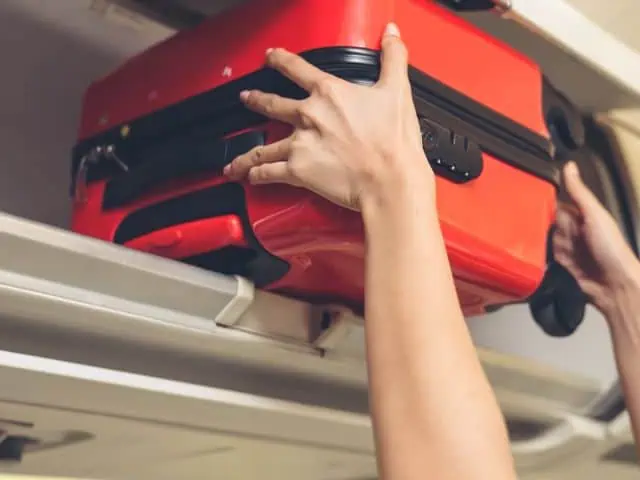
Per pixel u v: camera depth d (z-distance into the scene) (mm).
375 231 753
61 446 1191
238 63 903
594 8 1347
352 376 1095
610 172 1506
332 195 780
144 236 945
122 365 943
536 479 1738
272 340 969
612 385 1496
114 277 828
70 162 1300
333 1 841
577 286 1202
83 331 872
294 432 1159
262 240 845
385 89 796
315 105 794
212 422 1071
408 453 684
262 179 806
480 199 896
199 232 883
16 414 989
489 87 936
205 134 920
